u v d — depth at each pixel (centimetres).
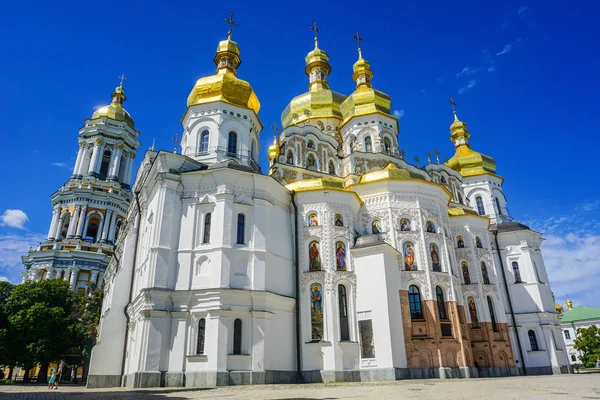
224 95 4203
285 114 6194
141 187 4081
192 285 3159
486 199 5906
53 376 3588
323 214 3797
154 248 3175
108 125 7612
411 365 3438
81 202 6969
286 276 3569
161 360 2934
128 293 3712
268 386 2755
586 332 7619
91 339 5475
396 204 4009
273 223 3600
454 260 4184
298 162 4716
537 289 4916
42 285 5191
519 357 4644
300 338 3409
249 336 3078
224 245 3212
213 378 2844
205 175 3453
